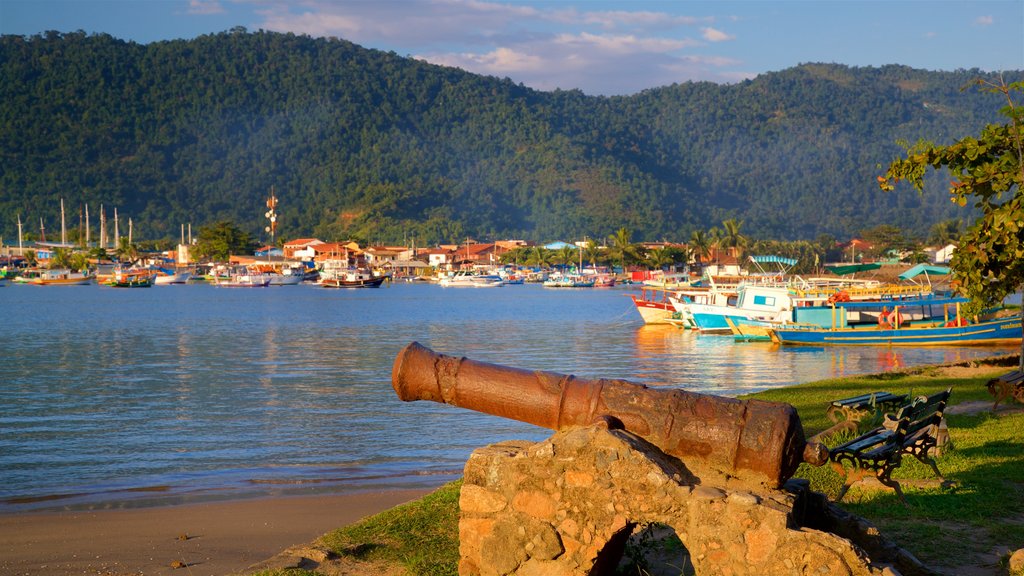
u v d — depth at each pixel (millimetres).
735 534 6594
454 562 8445
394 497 13336
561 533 7082
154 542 10820
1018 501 9906
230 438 19125
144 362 39000
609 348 46875
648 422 7266
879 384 22094
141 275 187500
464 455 16875
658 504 6832
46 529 11562
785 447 6938
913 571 7348
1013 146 13047
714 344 48812
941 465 11766
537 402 7621
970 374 24219
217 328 64625
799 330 46750
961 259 13430
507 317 80062
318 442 18438
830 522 7559
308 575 8320
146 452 17578
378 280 179250
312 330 62844
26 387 29547
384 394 27016
